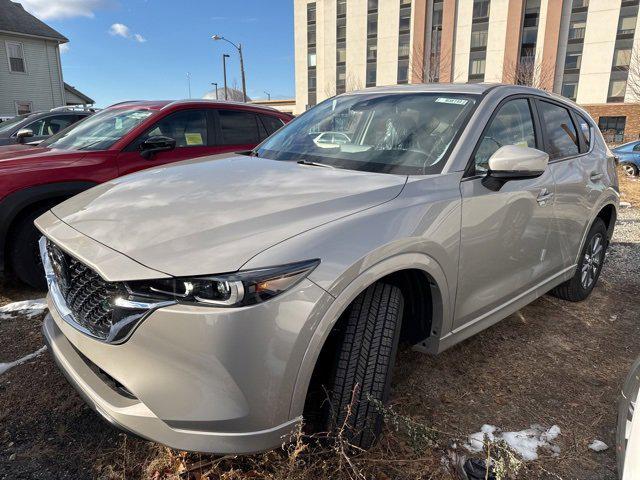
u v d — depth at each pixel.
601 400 2.65
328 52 41.56
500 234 2.60
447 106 2.82
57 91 27.83
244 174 2.48
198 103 5.20
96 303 1.82
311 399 2.03
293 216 1.90
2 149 4.61
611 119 32.78
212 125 5.23
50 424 2.34
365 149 2.74
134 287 1.66
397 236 1.98
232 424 1.64
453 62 36.41
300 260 1.71
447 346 2.45
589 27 32.56
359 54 40.09
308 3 41.97
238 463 2.06
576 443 2.29
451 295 2.33
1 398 2.52
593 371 2.94
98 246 1.83
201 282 1.61
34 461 2.10
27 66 26.34
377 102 3.13
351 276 1.80
